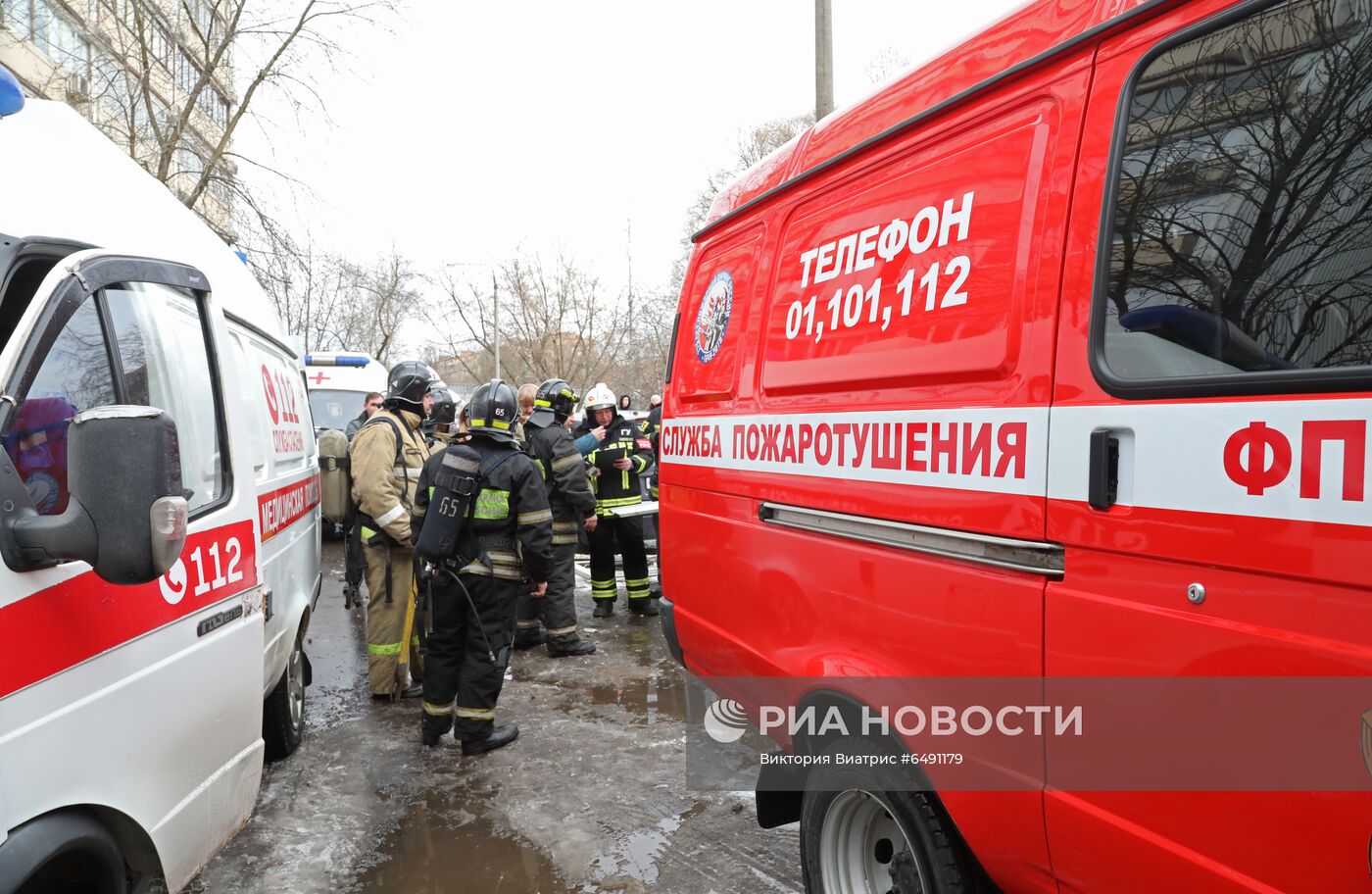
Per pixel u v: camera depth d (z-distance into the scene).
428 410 5.95
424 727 4.64
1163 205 1.68
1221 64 1.61
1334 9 1.46
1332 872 1.35
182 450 2.63
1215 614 1.50
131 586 2.20
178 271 2.47
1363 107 1.42
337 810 3.94
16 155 2.20
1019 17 2.08
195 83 11.62
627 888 3.28
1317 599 1.36
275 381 4.78
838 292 2.58
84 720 1.99
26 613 1.82
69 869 2.11
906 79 2.46
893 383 2.29
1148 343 1.66
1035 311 1.89
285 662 4.29
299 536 4.84
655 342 44.12
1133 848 1.66
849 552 2.43
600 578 7.54
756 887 3.27
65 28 10.72
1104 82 1.83
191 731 2.47
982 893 2.23
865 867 2.57
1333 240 1.43
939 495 2.11
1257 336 1.51
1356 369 1.32
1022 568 1.87
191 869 2.48
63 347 2.10
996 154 2.08
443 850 3.58
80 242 2.23
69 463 1.77
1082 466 1.75
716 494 3.23
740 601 3.05
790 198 2.95
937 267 2.20
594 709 5.25
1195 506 1.53
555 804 3.98
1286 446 1.40
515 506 4.48
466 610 4.55
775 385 2.84
